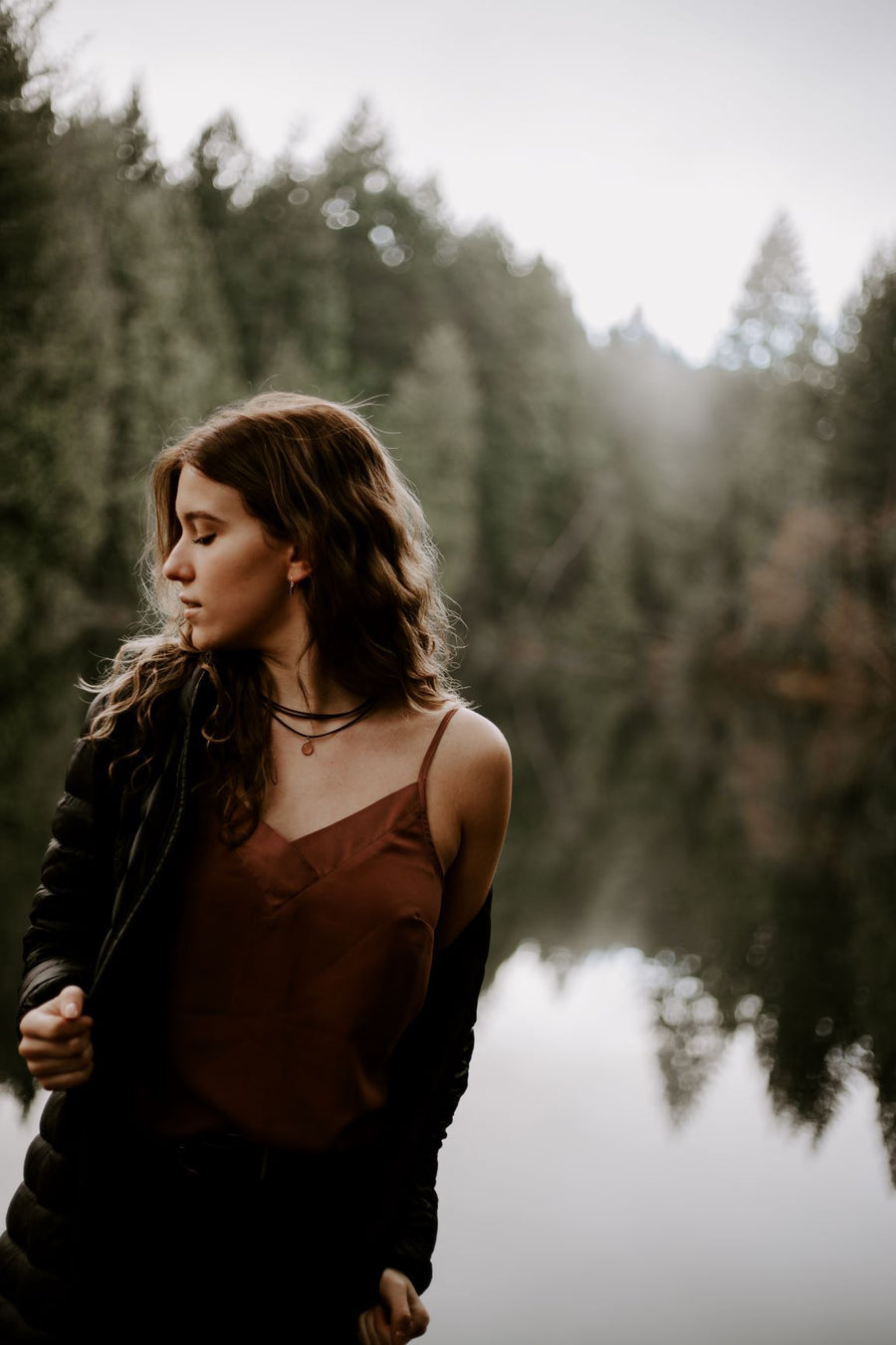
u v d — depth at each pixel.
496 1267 2.78
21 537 18.59
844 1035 4.84
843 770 17.66
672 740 20.55
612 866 8.12
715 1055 4.49
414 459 36.69
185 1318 1.16
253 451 1.23
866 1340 2.50
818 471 36.88
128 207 25.34
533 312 46.72
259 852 1.17
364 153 46.22
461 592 41.62
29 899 4.82
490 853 1.32
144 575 1.36
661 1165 3.47
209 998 1.17
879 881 8.40
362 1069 1.19
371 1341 1.18
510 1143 3.55
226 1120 1.16
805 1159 3.60
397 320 45.12
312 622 1.24
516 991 5.13
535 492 45.00
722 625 39.72
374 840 1.21
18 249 17.91
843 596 35.25
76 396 19.42
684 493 45.28
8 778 7.71
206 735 1.18
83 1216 1.14
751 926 6.70
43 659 15.89
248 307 36.44
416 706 1.30
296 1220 1.17
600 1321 2.54
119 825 1.20
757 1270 2.85
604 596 43.50
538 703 24.94
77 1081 1.09
